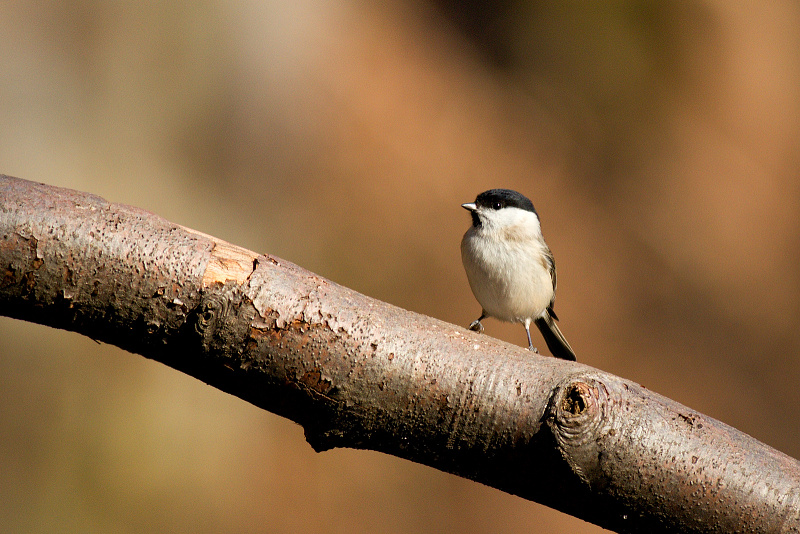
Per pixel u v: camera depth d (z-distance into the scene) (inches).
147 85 465.1
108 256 112.5
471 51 645.3
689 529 115.0
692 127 666.2
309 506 377.7
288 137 515.8
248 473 377.7
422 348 117.8
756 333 570.6
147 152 452.4
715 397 522.0
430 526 392.5
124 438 357.4
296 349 115.0
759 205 648.4
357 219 502.6
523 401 115.1
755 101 714.8
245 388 117.6
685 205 618.2
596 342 520.4
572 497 115.7
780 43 770.8
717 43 729.6
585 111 635.5
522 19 673.0
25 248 110.5
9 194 112.4
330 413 117.2
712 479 113.9
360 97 557.3
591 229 574.6
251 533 357.1
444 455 118.0
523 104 626.8
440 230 517.7
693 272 584.7
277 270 117.8
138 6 467.5
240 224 467.2
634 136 640.4
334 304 117.5
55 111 425.4
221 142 486.9
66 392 355.3
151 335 114.5
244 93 505.0
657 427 114.3
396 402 116.5
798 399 535.2
